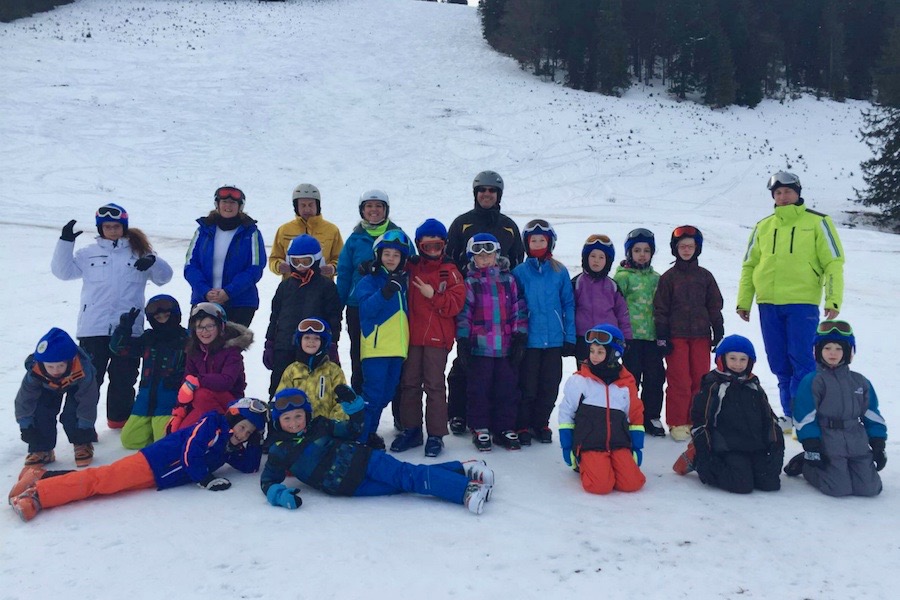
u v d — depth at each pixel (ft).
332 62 126.41
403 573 9.66
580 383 13.94
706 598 9.12
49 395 14.08
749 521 11.75
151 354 15.51
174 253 44.52
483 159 92.02
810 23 171.73
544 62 145.79
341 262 16.96
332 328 15.74
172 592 9.14
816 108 141.49
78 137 79.56
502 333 15.99
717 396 13.78
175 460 13.12
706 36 135.33
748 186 88.33
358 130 97.71
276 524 11.34
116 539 10.71
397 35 155.12
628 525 11.49
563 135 103.81
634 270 17.97
